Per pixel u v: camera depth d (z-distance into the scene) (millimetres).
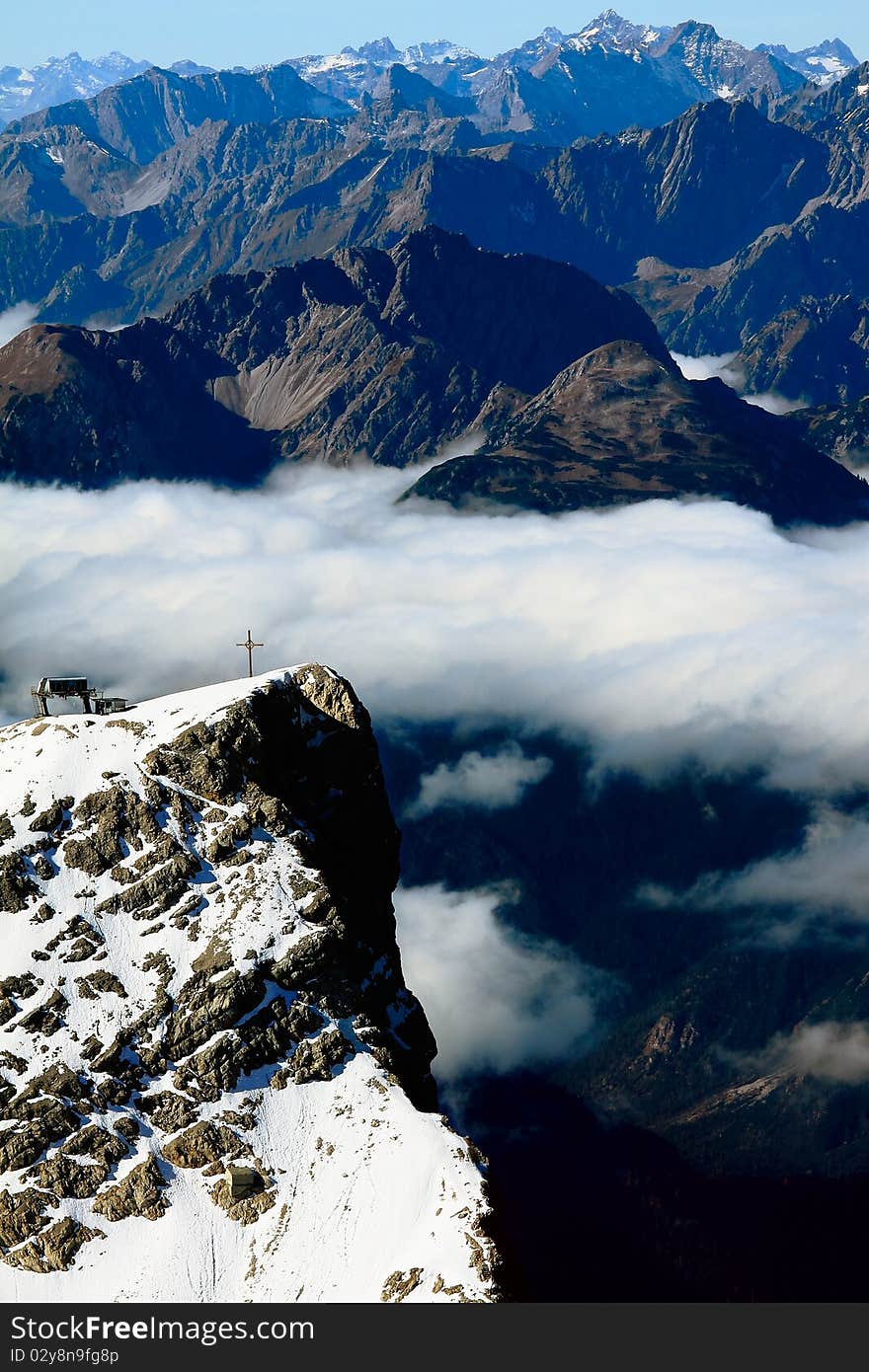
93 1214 133875
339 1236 130750
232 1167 135500
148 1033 143375
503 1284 123750
